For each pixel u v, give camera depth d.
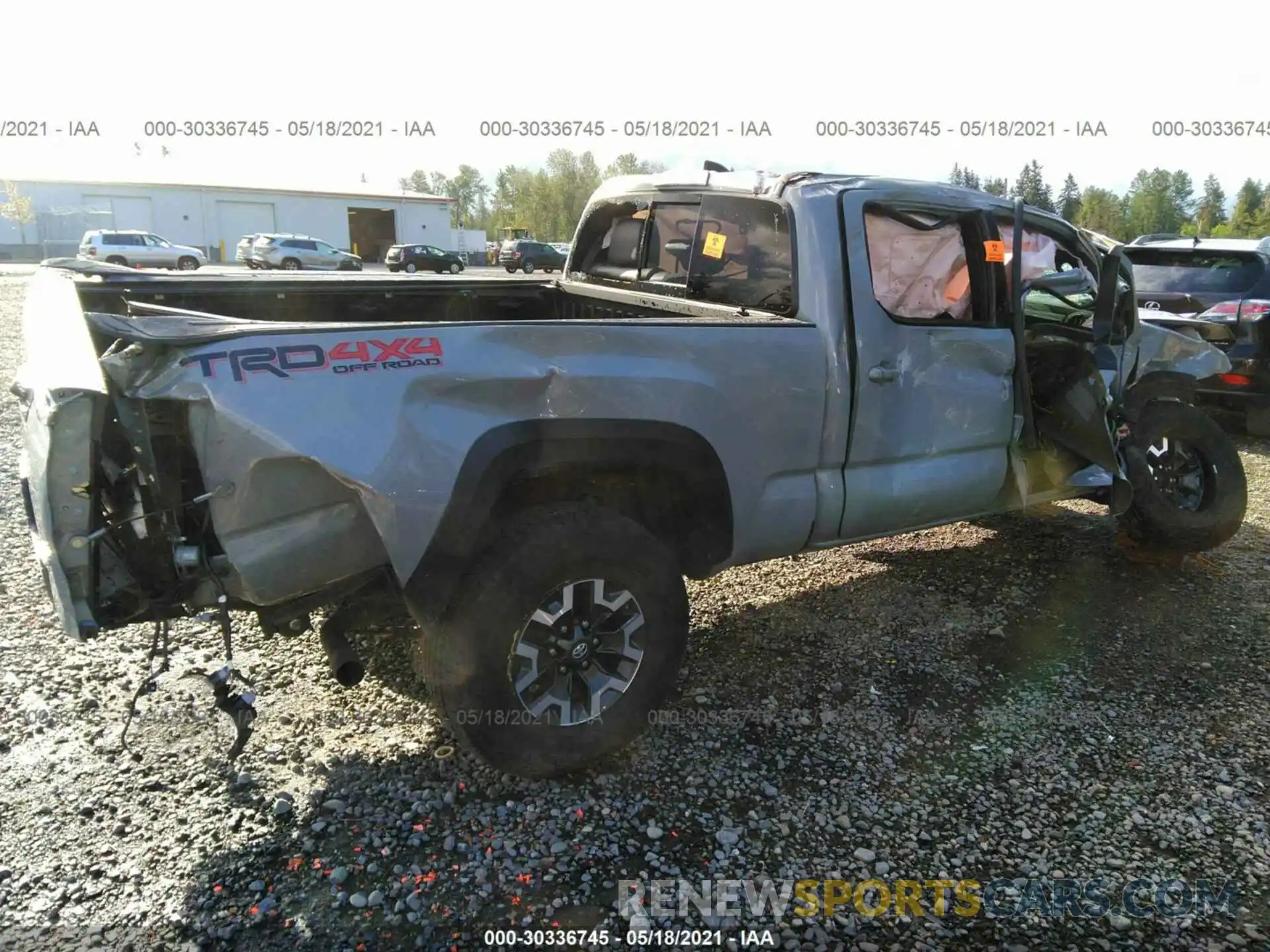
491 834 2.72
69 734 3.12
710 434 3.20
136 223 42.00
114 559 2.49
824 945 2.35
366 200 48.28
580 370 2.87
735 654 3.92
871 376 3.60
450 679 2.74
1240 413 8.34
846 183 3.72
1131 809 2.90
